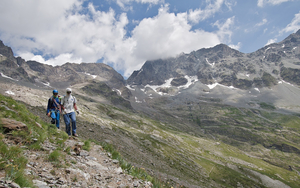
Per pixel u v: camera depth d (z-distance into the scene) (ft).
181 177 238.68
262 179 485.15
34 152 27.66
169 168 258.57
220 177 396.37
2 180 16.83
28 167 22.13
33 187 18.33
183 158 442.09
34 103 263.08
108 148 48.57
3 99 47.34
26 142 29.81
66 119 48.93
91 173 29.07
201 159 517.55
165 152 424.46
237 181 392.27
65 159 29.35
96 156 39.22
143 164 171.22
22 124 32.73
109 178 29.91
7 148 23.79
